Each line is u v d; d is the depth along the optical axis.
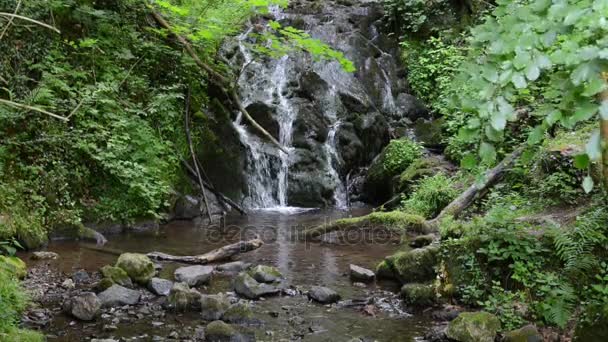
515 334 4.56
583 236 5.12
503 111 1.90
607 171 1.93
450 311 5.28
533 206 6.91
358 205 12.18
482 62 2.03
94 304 5.15
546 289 4.88
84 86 8.77
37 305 5.33
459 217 8.34
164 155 9.88
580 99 1.75
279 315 5.38
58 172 8.20
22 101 7.80
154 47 9.87
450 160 11.02
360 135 12.77
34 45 8.31
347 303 5.70
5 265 4.89
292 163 12.09
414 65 14.30
